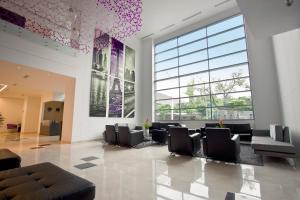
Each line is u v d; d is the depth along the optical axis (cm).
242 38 886
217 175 335
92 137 854
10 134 1215
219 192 260
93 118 871
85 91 843
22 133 1301
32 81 859
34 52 654
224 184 291
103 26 930
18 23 616
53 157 491
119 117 1021
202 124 963
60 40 747
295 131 492
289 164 406
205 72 997
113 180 312
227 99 905
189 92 1048
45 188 158
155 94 1198
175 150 508
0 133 1299
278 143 441
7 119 1527
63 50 757
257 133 675
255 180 307
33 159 467
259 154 465
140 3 838
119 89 1041
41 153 546
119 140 687
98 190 268
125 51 1116
